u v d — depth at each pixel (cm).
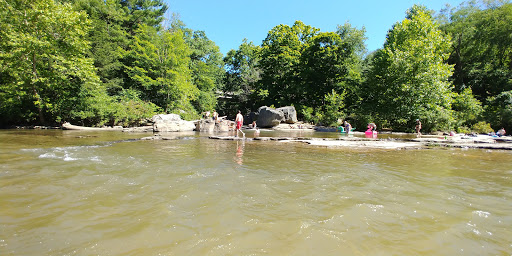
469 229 253
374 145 980
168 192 351
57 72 1756
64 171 465
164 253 196
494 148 957
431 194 371
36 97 1748
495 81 2839
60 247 204
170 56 2639
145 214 273
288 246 211
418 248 213
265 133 1748
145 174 454
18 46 1582
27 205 294
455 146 1010
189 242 214
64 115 1933
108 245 208
